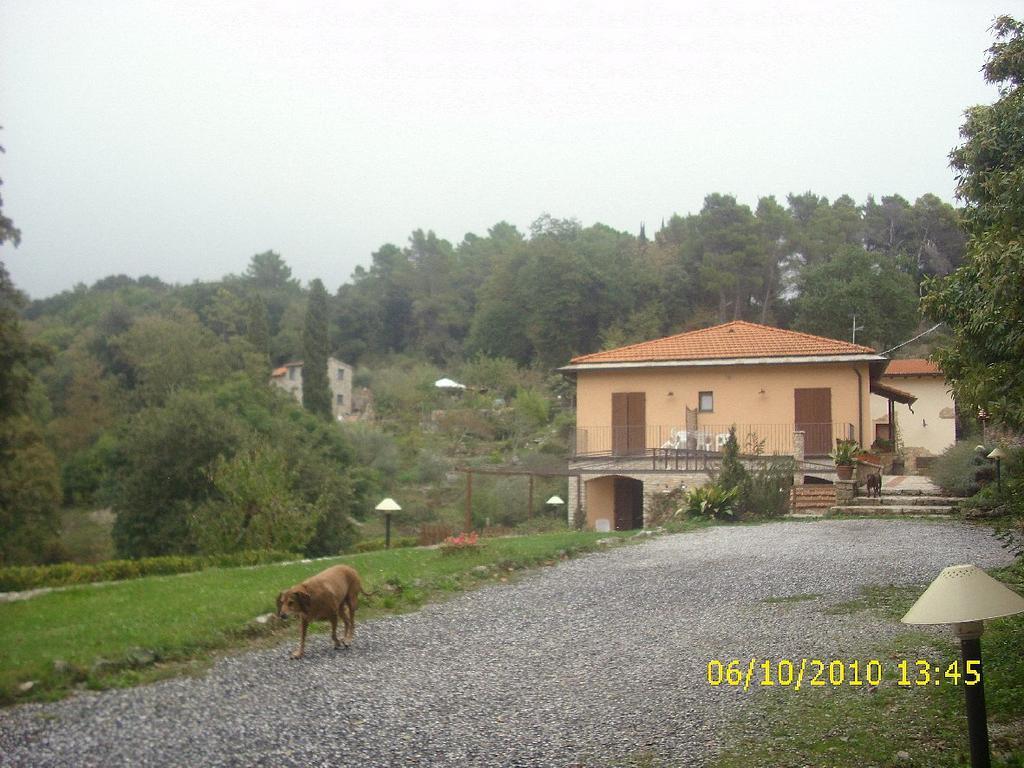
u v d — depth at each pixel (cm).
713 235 8275
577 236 10069
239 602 1147
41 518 3450
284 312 10731
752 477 2380
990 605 513
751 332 3275
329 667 922
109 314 8244
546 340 8075
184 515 2903
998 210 890
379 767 634
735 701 793
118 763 627
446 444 5938
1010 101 1241
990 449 2292
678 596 1305
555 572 1557
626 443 3108
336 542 3098
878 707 745
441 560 1572
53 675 820
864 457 2569
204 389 5119
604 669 917
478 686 854
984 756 520
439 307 10538
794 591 1300
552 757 658
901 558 1543
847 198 9344
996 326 828
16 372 2436
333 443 4622
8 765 617
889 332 6356
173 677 867
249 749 664
